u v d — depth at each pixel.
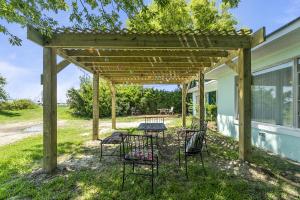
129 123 13.21
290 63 4.86
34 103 24.42
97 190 3.13
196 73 8.24
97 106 7.41
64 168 4.10
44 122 3.86
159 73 8.22
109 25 3.72
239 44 4.04
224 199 2.80
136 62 5.81
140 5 3.56
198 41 3.99
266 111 5.85
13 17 3.27
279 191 3.02
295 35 3.99
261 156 4.89
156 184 3.27
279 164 4.26
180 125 11.23
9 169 4.16
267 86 5.80
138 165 4.16
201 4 11.96
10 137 8.60
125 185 3.27
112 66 6.70
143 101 19.67
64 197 2.92
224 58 5.13
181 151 5.33
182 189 3.09
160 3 3.57
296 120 4.66
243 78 4.15
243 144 4.21
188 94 19.88
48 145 3.86
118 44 3.92
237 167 3.96
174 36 3.97
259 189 3.08
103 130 9.86
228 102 8.19
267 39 4.33
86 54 4.90
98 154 5.21
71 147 6.04
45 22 3.49
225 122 8.48
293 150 4.62
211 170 3.83
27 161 4.69
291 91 4.82
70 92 19.12
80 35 3.86
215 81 10.72
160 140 6.90
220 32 3.91
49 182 3.41
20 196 3.01
